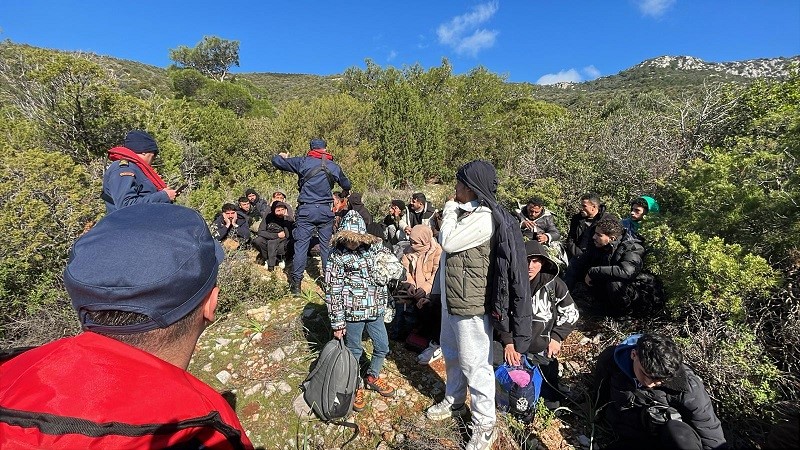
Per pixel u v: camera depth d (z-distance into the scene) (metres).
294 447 2.62
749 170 3.67
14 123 7.14
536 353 2.76
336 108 12.55
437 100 15.12
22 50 6.98
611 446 2.40
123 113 7.41
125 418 0.65
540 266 2.68
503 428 2.53
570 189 7.02
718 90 6.78
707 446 2.06
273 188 9.36
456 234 2.12
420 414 2.80
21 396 0.66
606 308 3.89
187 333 0.86
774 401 2.45
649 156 6.70
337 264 2.71
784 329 2.79
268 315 4.01
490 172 2.07
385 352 2.93
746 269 2.91
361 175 11.07
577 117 9.16
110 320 0.74
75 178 4.41
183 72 27.25
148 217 0.84
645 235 4.05
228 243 5.73
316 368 2.75
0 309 3.50
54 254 3.86
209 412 0.77
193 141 10.48
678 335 3.16
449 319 2.34
